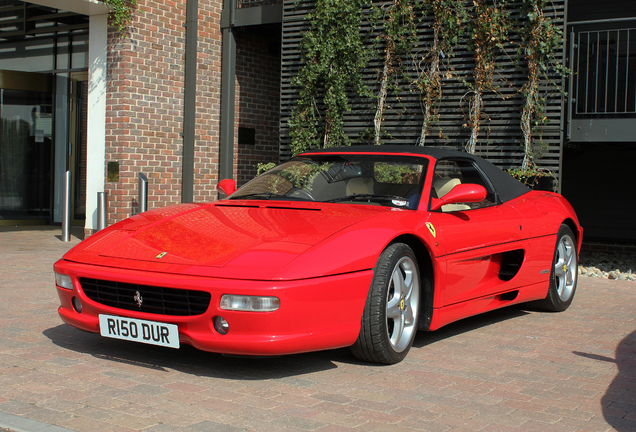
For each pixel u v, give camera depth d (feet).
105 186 32.37
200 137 35.65
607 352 14.08
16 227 39.50
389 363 12.57
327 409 10.00
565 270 18.70
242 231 12.27
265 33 38.01
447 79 28.81
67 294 12.46
